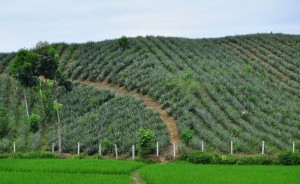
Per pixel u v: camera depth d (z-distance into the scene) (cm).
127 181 3059
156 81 7275
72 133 5981
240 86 7175
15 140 5950
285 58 9525
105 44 10000
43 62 5731
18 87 8356
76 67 8956
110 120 6128
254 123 5894
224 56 9319
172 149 5106
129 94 7181
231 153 4919
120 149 5206
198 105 6222
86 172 3600
